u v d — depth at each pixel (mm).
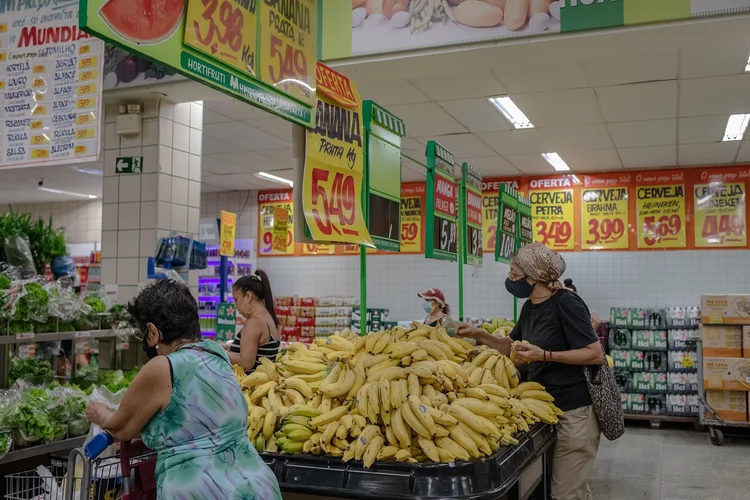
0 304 3500
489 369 3176
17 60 3381
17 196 12688
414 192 10742
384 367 2895
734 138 7730
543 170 9688
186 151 6062
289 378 2965
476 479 2318
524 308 3490
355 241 3129
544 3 4207
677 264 9234
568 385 3229
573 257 9703
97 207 13156
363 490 2334
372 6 4582
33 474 3383
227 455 1964
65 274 4695
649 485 5504
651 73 5551
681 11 3961
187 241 5406
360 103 3312
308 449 2510
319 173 2939
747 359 6688
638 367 7934
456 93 6129
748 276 8930
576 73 5562
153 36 1954
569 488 3234
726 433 7109
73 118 3275
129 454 1997
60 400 3424
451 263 10422
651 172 9438
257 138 8039
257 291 4180
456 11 4375
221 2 2232
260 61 2443
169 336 2066
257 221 11797
